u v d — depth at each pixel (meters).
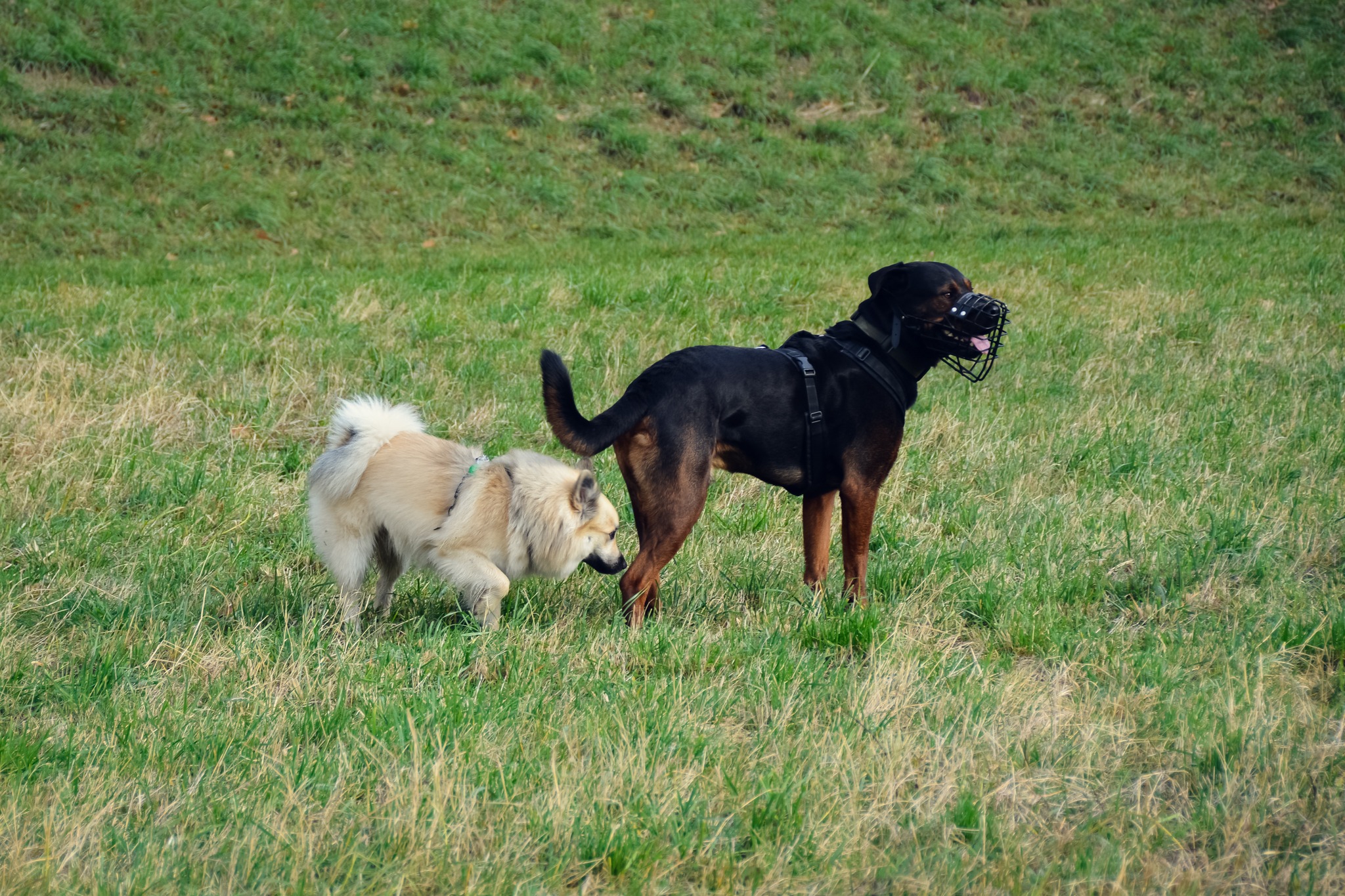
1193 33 33.44
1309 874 4.45
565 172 25.91
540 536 7.16
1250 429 11.11
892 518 9.28
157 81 25.34
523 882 4.34
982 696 5.99
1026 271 18.88
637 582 7.05
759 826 4.81
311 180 23.95
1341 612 6.86
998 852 4.65
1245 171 28.25
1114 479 10.10
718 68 30.22
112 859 4.48
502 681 6.32
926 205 26.23
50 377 11.55
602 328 14.69
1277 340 14.54
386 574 7.76
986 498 9.79
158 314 14.38
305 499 9.40
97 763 5.25
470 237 22.98
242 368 12.41
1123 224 24.70
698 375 6.91
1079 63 32.03
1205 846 4.75
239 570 8.05
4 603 7.02
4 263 19.41
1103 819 4.93
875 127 28.94
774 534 9.14
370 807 4.87
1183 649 6.65
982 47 32.22
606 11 31.28
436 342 13.78
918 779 5.19
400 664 6.41
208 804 4.90
